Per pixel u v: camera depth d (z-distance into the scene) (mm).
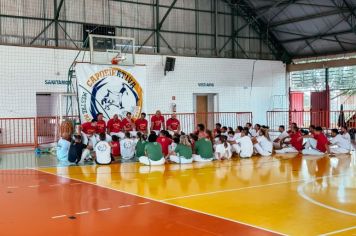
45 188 8414
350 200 7211
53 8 18875
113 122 15539
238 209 6566
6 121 17062
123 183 8977
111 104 16688
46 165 11930
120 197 7512
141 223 5777
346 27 21250
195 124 21453
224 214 6254
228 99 22922
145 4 21234
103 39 18094
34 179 9531
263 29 24562
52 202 7129
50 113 20000
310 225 5645
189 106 21672
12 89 17219
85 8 19641
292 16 22562
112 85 16734
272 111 24172
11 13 18000
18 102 17344
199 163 12312
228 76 22953
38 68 17781
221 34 23469
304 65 24438
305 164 11859
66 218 6066
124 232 5359
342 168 11047
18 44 17391
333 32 22000
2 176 9977
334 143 14695
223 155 13109
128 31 20719
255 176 9812
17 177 9820
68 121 15438
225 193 7836
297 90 26250
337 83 24953
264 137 14289
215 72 22516
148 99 20422
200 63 22016
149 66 20516
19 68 17375
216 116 22453
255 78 23891
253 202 7074
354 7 20000
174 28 22125
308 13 21750
